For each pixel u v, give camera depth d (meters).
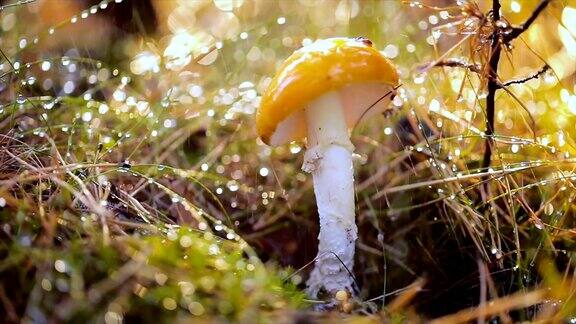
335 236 0.36
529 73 0.46
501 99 0.45
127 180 0.42
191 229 0.35
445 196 0.41
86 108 0.44
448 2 0.55
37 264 0.29
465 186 0.42
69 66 0.52
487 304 0.35
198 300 0.29
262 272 0.32
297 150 0.43
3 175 0.35
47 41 0.58
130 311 0.29
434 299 0.38
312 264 0.42
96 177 0.37
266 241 0.44
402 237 0.42
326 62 0.33
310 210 0.45
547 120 0.43
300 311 0.31
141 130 0.47
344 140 0.35
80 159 0.40
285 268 0.40
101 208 0.32
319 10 0.68
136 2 0.66
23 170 0.36
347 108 0.39
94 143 0.43
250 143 0.50
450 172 0.41
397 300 0.36
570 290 0.34
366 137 0.48
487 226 0.40
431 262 0.41
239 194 0.46
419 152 0.45
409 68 0.52
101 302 0.28
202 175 0.43
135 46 0.62
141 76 0.55
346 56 0.33
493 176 0.39
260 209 0.45
